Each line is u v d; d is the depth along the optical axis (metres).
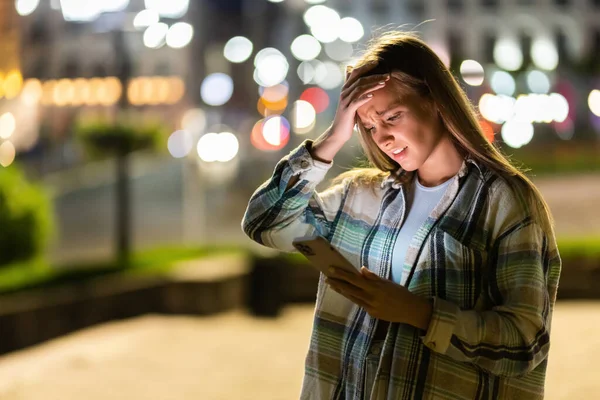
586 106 36.12
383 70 2.06
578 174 23.23
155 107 40.44
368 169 2.30
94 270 10.09
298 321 8.85
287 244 2.28
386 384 1.96
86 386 6.05
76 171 18.91
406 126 2.04
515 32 53.69
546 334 1.90
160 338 7.86
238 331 8.25
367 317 2.08
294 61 33.81
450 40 52.91
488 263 1.95
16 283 9.13
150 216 15.47
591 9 54.31
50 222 10.22
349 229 2.23
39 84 32.38
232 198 18.17
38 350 7.68
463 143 2.02
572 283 9.27
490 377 1.93
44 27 33.28
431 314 1.84
